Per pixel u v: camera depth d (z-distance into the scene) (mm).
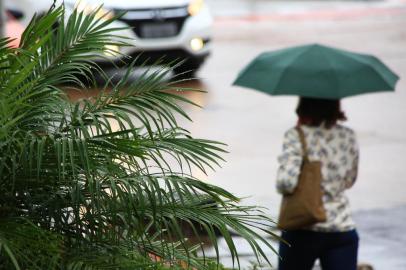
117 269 6422
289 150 10789
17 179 6344
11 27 23578
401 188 19141
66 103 6680
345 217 10773
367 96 29188
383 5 54750
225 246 13938
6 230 6215
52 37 6988
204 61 30094
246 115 25891
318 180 10648
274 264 13508
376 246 15367
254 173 20109
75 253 6434
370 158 21609
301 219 10555
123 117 6438
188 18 29312
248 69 12055
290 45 39188
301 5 55781
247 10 53250
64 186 6461
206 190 6547
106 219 6441
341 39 41094
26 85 6254
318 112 10945
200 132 23859
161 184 7117
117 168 6398
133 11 28266
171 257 6973
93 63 7086
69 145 6090
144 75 6906
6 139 6195
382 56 36031
